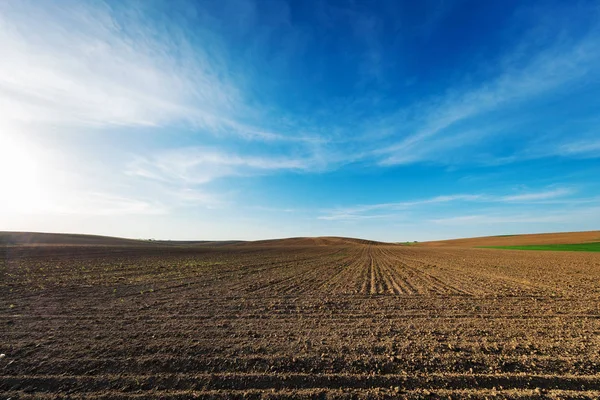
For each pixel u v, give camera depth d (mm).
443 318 8211
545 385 4641
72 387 4574
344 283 14797
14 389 4527
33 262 23328
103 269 19312
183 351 5770
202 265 23703
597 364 5289
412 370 5109
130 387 4586
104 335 6590
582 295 11578
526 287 13602
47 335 6578
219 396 4375
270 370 5090
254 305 9625
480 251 53031
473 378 4828
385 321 7895
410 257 37688
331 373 5004
